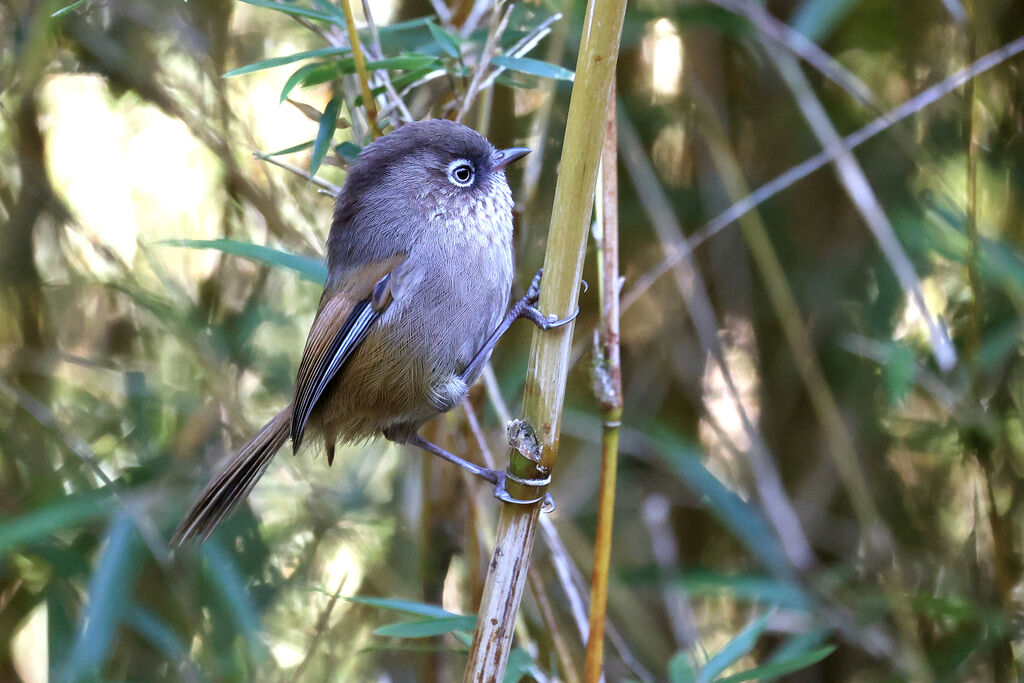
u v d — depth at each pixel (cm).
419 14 1016
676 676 679
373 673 1081
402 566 1085
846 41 1083
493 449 1025
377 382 773
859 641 934
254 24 1116
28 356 1025
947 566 1006
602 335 608
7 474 988
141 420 1055
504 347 1100
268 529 1097
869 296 1067
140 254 1107
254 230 1098
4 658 991
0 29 1021
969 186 855
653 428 1017
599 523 604
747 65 1111
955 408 888
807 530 1059
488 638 574
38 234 1065
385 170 776
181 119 1008
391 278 760
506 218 785
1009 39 962
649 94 1098
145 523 896
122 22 1053
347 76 809
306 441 878
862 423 1070
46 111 1080
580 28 958
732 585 920
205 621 1009
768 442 1116
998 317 955
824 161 895
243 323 1091
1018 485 923
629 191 1105
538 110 1051
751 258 1117
